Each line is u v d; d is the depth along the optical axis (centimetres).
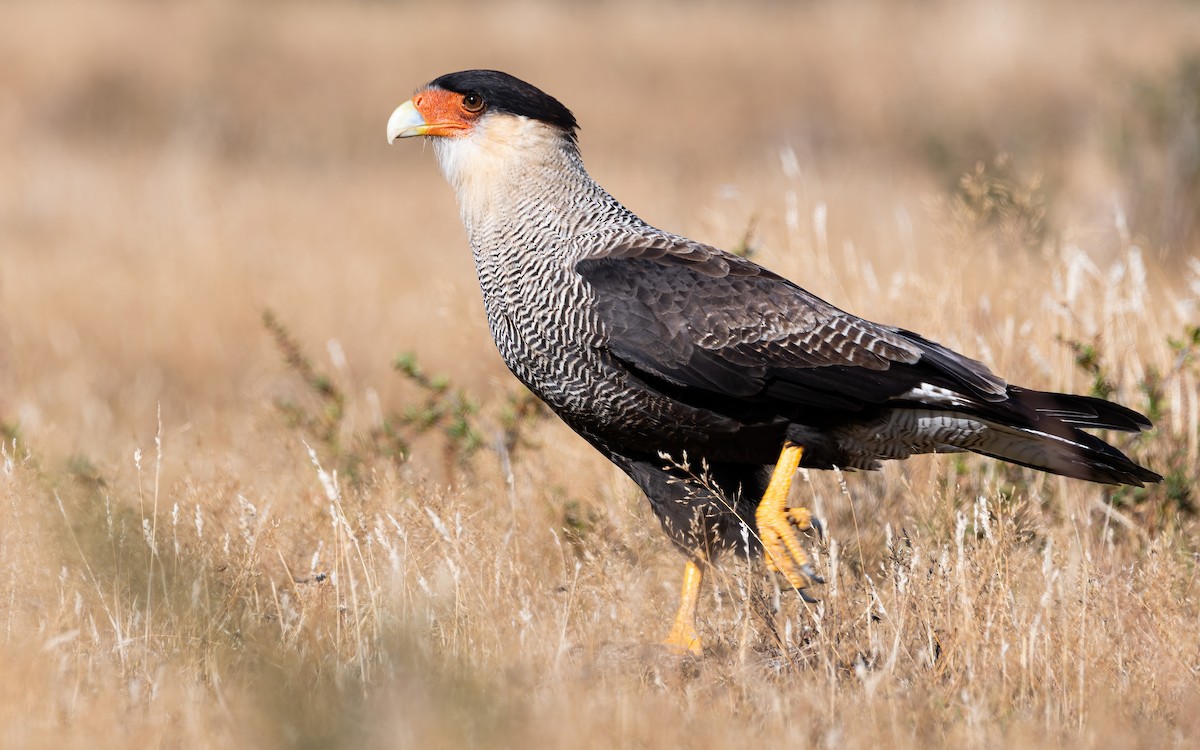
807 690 750
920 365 883
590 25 3775
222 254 1973
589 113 3275
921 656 805
